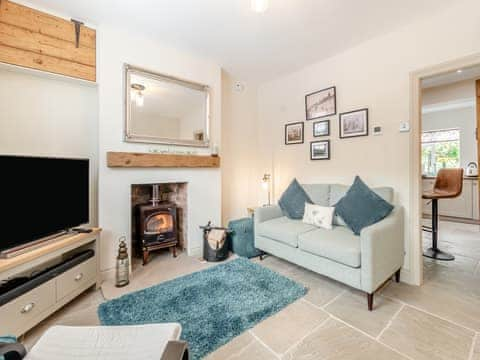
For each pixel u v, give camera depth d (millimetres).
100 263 2289
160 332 1067
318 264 2156
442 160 5734
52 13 2084
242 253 2932
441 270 2523
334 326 1631
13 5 1920
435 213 2965
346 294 2045
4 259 1479
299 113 3469
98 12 2117
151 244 2771
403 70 2359
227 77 3699
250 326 1624
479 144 3982
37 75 2143
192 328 1590
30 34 1990
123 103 2443
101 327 1106
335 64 2973
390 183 2480
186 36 2525
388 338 1510
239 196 3936
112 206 2393
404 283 2271
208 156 3080
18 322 1441
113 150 2398
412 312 1779
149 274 2453
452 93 4137
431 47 2174
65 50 2145
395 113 2430
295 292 2047
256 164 4152
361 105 2715
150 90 2648
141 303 1891
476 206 4812
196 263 2738
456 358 1342
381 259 1894
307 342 1482
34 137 2172
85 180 2172
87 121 2447
